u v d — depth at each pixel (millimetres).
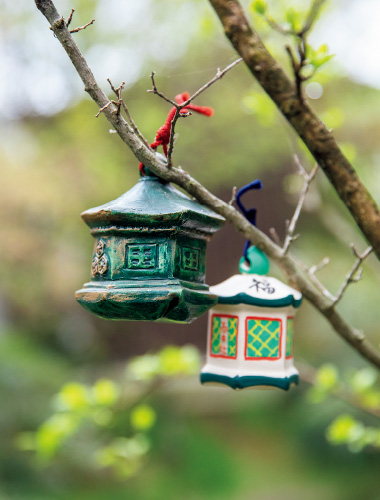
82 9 8508
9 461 6809
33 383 7883
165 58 8461
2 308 10094
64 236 9484
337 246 8852
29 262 8828
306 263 8836
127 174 9508
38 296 9258
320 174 3355
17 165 8867
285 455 8891
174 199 1550
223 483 8133
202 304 1562
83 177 9047
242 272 1794
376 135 7176
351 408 7840
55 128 9758
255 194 9516
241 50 1483
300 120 1476
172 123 1485
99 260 1532
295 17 1522
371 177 5051
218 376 1728
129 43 8383
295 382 1788
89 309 1546
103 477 7238
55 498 6660
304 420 8805
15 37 9109
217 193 9703
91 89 1485
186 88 8547
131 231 1491
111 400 2812
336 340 8836
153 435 8461
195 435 9258
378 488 7445
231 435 9578
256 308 1700
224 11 1489
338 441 2615
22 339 9602
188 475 8203
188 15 6523
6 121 9680
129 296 1464
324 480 8000
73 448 6812
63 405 2840
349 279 1773
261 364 1703
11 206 8516
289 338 1779
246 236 1721
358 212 1489
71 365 9898
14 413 7219
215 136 8805
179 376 2980
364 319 8102
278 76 1469
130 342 11438
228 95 8484
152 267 1498
